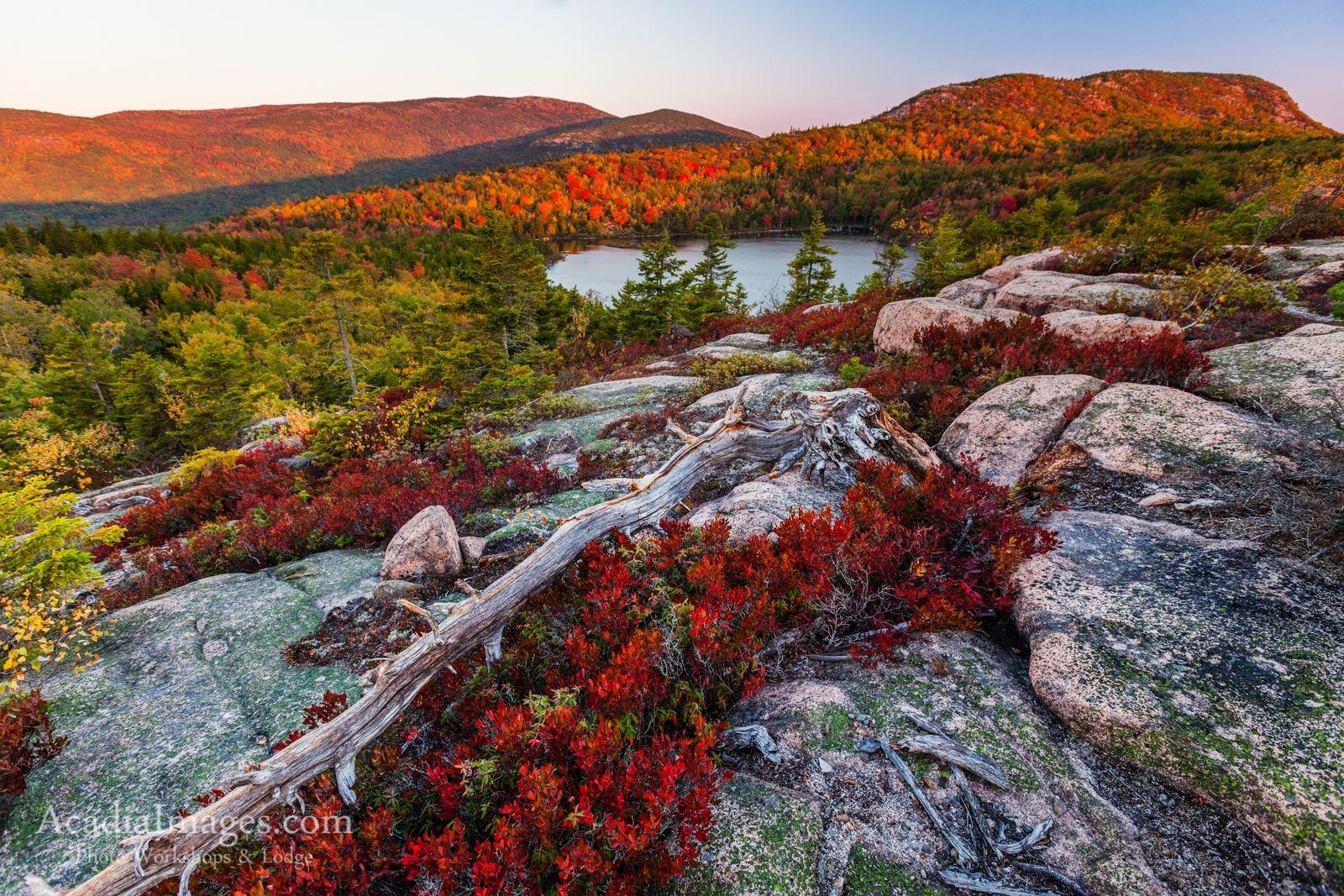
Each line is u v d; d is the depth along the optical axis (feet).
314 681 16.62
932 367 30.27
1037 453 20.38
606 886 8.98
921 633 13.60
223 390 104.47
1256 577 12.80
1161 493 16.49
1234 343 29.17
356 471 38.73
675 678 13.16
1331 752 9.11
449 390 56.85
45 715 14.56
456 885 8.91
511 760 10.71
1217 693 10.42
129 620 20.29
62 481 88.63
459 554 22.22
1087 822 9.26
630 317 95.91
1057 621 12.66
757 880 8.70
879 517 15.71
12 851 11.96
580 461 32.01
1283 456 16.21
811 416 22.09
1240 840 8.76
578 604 15.98
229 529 29.73
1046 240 100.78
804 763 10.61
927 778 10.10
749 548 16.22
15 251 319.27
